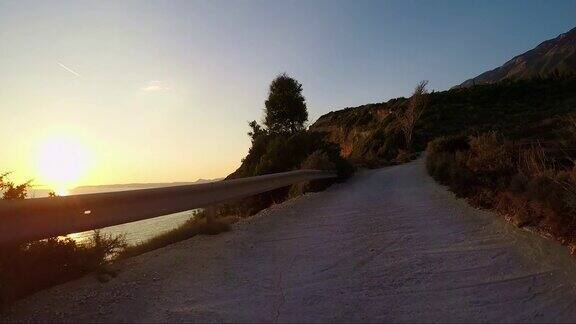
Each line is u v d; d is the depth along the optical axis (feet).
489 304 15.65
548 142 43.78
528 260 20.04
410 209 35.81
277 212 39.27
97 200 21.17
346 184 67.62
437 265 20.20
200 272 20.75
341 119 308.19
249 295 17.46
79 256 20.21
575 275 17.72
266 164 75.51
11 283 17.07
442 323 14.30
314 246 25.16
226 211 52.42
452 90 269.03
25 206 17.74
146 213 24.88
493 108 221.46
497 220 27.99
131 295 17.71
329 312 15.48
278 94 154.71
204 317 15.35
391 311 15.39
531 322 14.12
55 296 17.63
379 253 22.76
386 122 212.23
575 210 21.04
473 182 39.42
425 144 173.99
